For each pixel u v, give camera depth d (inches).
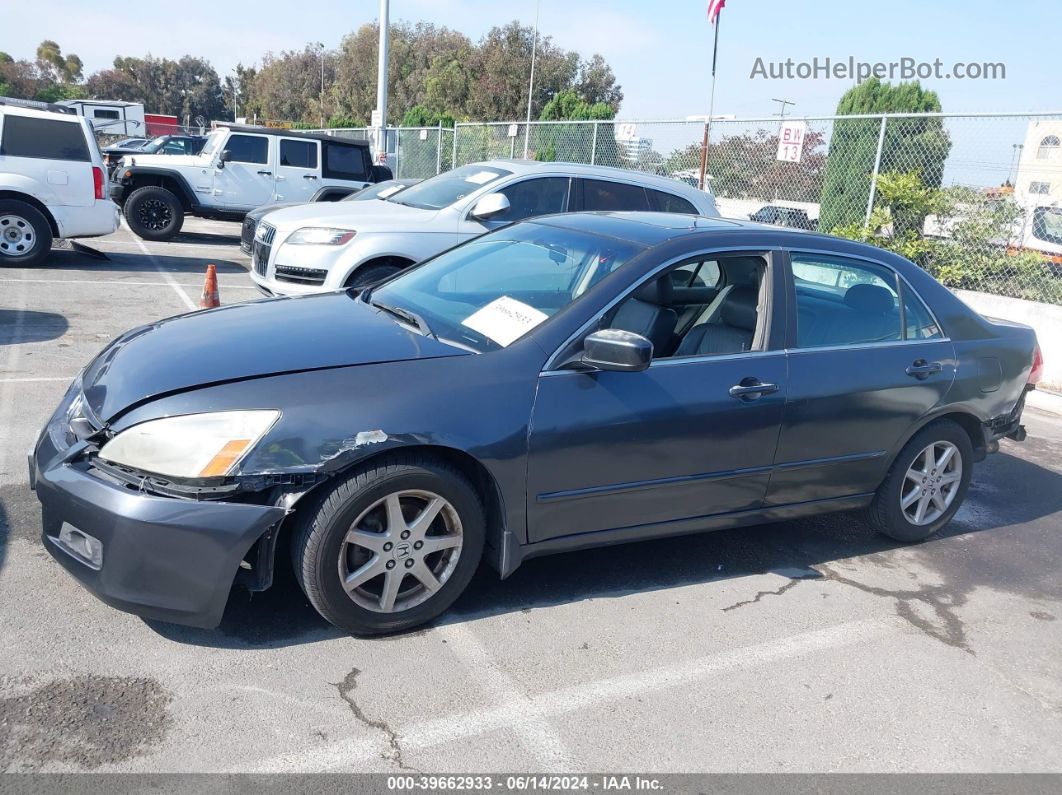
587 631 141.8
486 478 136.1
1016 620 159.9
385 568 129.9
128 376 129.3
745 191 490.3
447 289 165.2
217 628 131.7
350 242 298.5
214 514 116.3
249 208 634.2
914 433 180.5
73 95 3403.1
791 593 162.7
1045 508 221.5
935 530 191.9
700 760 113.2
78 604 135.0
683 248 155.3
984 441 194.4
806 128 442.0
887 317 176.6
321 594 125.5
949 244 410.0
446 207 319.9
